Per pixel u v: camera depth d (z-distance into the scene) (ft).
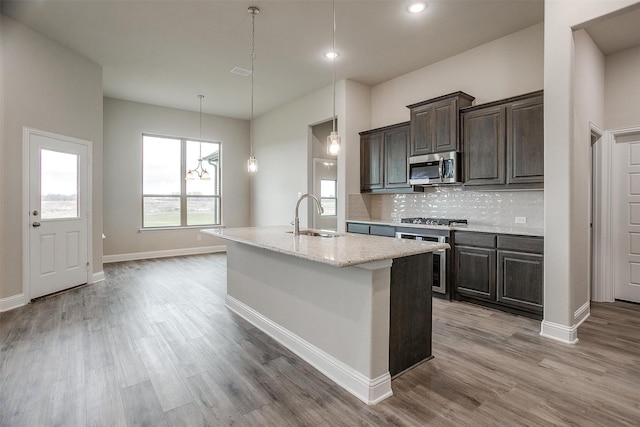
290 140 21.20
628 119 12.13
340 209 17.21
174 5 10.85
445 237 12.70
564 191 9.18
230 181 24.98
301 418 6.04
